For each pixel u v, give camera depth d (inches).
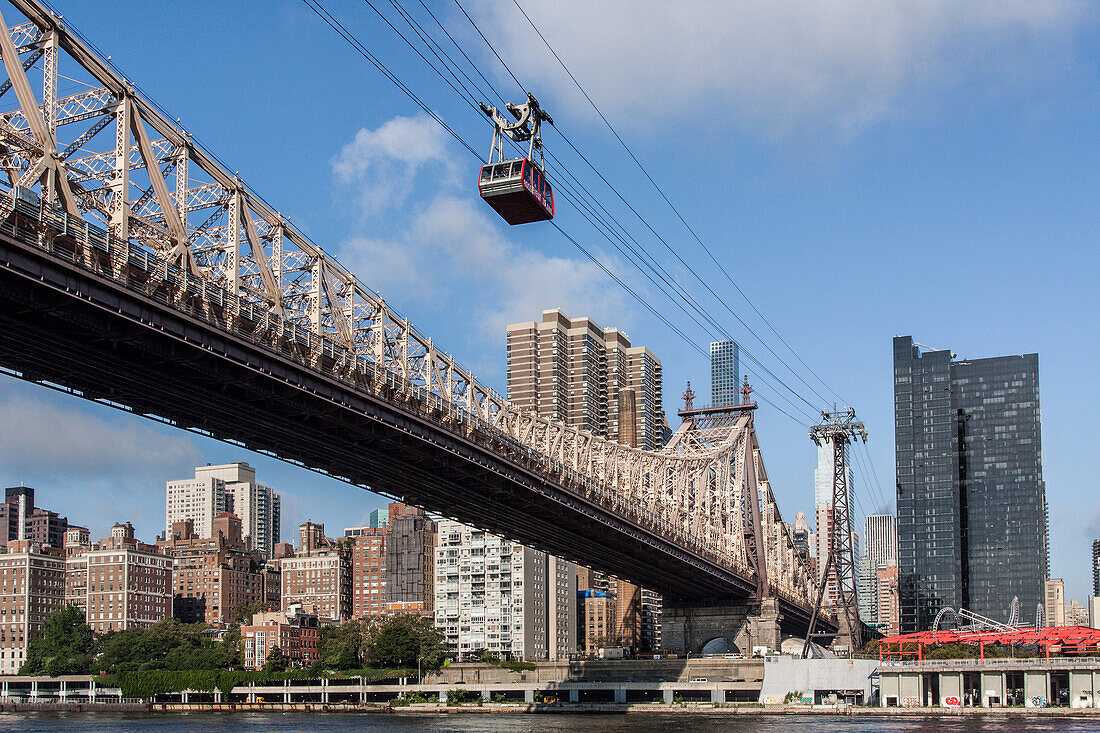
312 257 3804.1
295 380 3627.0
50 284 2780.5
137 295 2989.7
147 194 3122.5
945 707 6860.2
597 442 6520.7
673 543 7229.3
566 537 6599.4
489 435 4881.9
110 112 3019.2
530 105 3607.3
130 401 3676.2
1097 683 6688.0
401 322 4330.7
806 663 7790.4
